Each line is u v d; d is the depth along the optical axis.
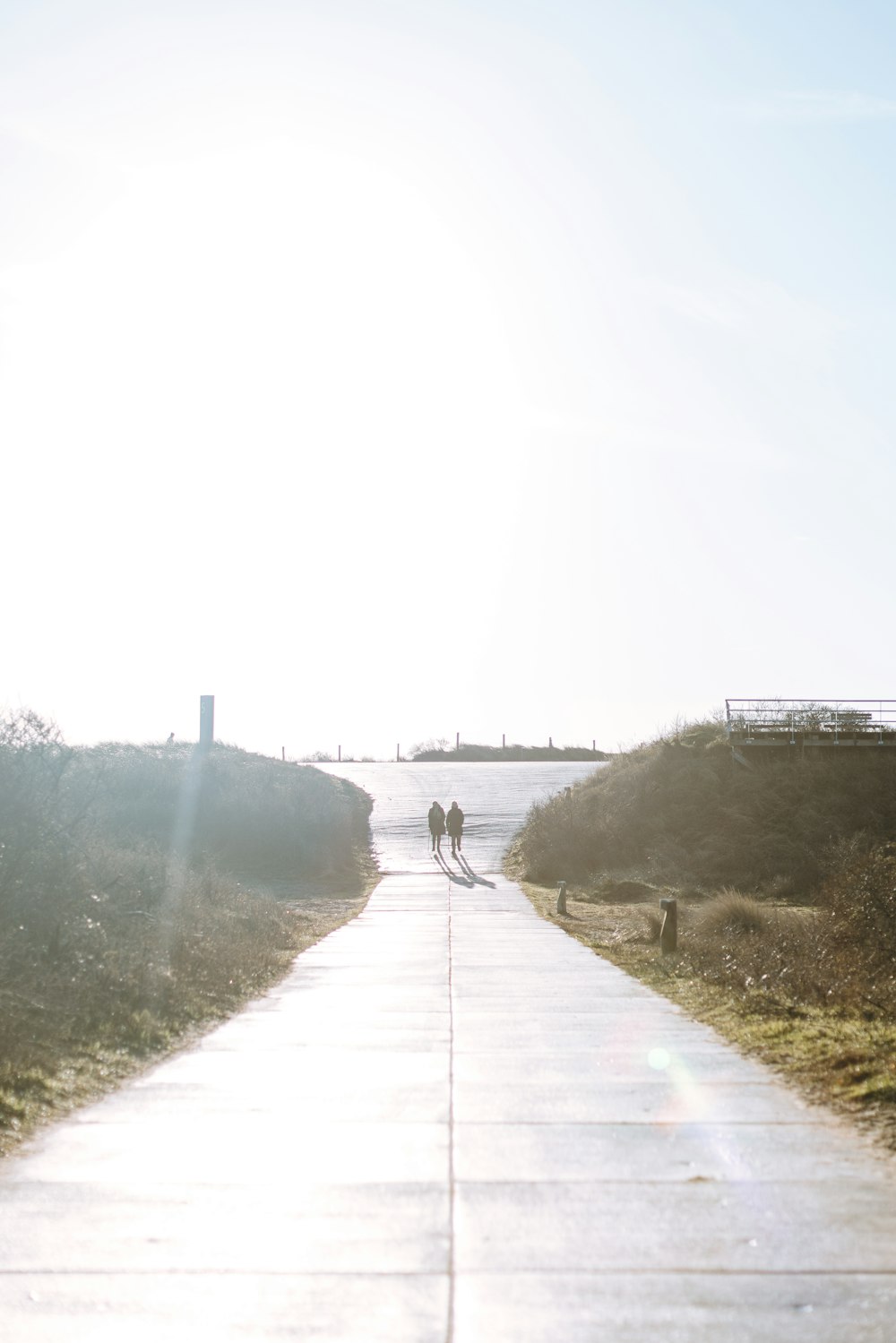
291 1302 5.35
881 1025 11.53
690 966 16.86
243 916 21.86
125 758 45.38
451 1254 5.88
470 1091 9.34
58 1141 8.02
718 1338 4.95
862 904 17.25
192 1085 9.70
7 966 12.98
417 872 36.97
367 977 16.50
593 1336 4.98
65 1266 5.77
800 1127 8.16
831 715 45.75
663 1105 8.84
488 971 17.11
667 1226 6.25
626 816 39.81
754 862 36.28
